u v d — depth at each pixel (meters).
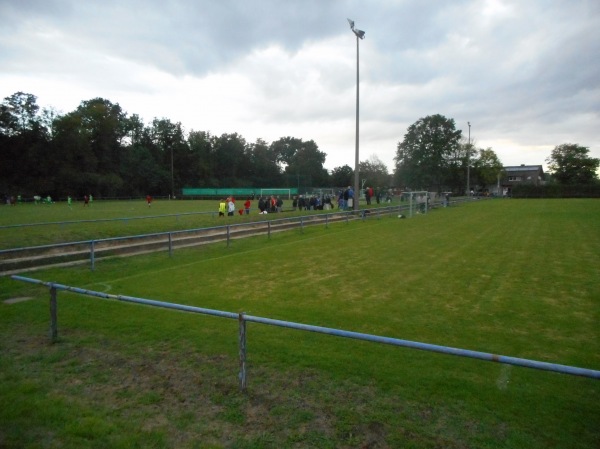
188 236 17.53
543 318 7.05
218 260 13.08
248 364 5.19
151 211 34.06
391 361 5.22
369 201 37.88
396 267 11.65
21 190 64.25
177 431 3.79
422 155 82.19
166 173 89.94
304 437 3.64
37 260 11.45
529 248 14.87
